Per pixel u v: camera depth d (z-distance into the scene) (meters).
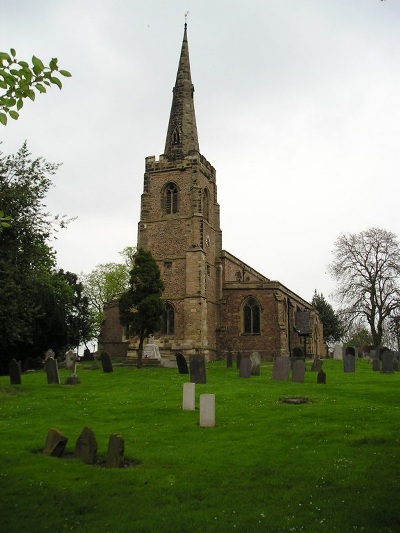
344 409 15.78
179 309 44.53
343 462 10.25
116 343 49.41
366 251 51.97
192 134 50.25
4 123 6.67
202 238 45.50
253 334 46.78
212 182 50.97
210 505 8.18
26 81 6.68
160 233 46.84
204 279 44.84
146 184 48.31
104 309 51.38
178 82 51.66
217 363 40.78
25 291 22.95
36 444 12.20
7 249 22.00
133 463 10.77
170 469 10.11
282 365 25.48
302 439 12.20
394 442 11.67
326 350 70.69
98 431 13.82
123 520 7.61
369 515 7.56
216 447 11.80
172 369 32.38
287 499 8.33
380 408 15.84
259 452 11.20
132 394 20.58
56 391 21.39
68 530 7.28
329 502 8.12
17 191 21.73
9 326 22.20
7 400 19.14
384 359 30.05
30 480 9.41
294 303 56.22
